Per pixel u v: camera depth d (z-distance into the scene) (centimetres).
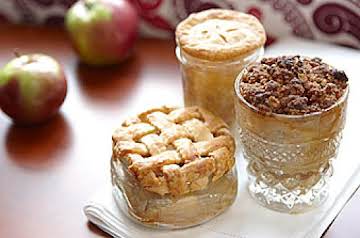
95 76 93
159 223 71
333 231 71
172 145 72
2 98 84
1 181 79
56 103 85
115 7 92
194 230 71
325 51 89
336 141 71
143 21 100
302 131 68
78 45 93
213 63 76
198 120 75
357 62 87
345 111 70
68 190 77
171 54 96
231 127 80
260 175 73
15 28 104
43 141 84
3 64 97
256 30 78
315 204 73
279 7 92
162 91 89
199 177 70
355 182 74
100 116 86
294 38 92
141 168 69
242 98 70
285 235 70
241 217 72
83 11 92
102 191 76
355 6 88
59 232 73
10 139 84
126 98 89
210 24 79
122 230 72
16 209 76
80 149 82
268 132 69
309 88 69
